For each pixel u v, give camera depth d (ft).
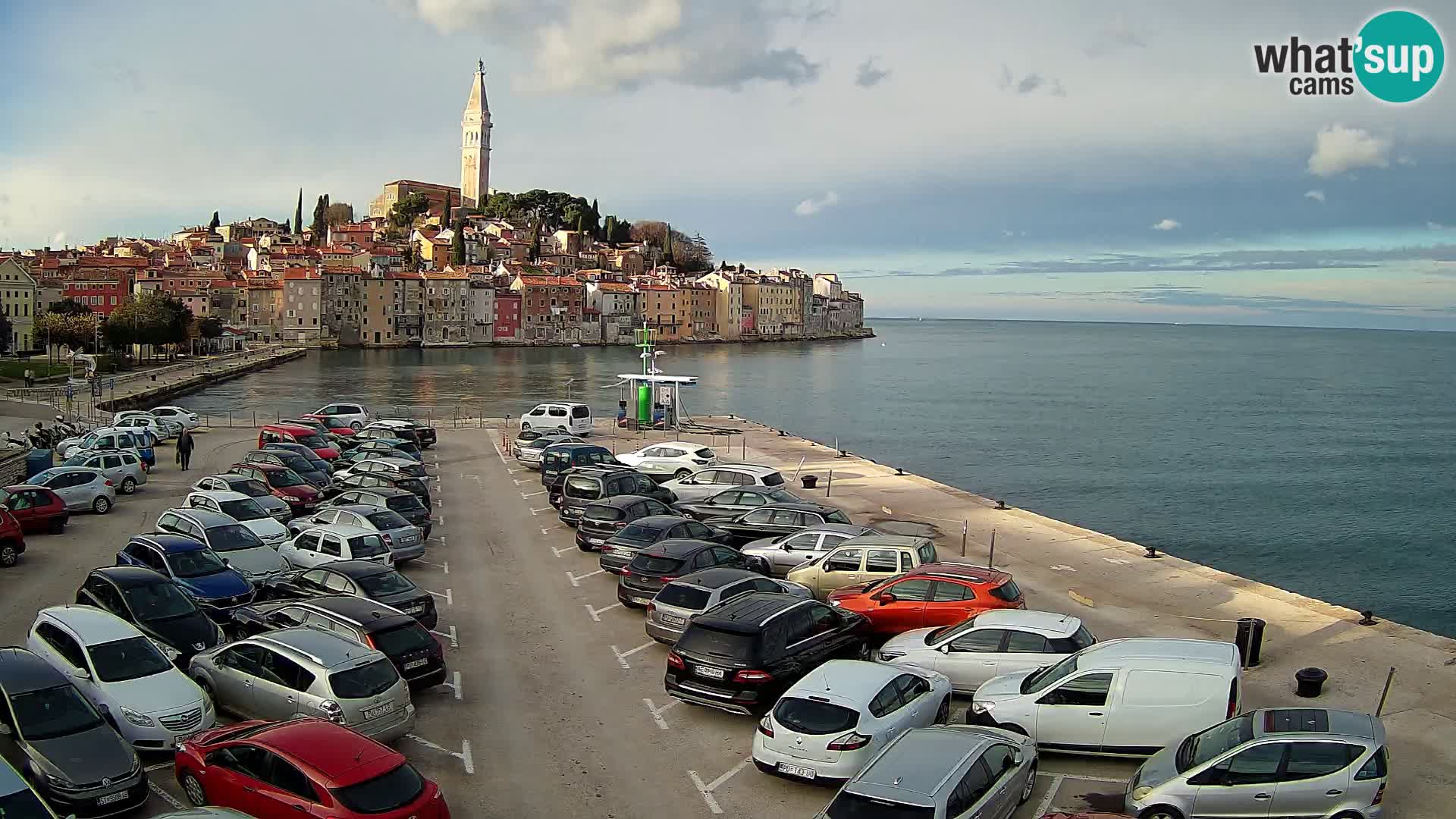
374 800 38.75
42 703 45.85
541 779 48.83
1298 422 367.66
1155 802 42.45
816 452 175.73
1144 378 595.06
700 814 45.50
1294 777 41.19
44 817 36.88
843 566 76.79
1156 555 96.12
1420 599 149.07
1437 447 302.04
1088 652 52.37
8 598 76.79
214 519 82.64
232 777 41.27
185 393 367.86
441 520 113.29
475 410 330.13
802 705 47.42
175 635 59.67
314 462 131.03
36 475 110.63
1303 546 178.81
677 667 55.21
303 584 70.79
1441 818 44.29
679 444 138.62
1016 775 42.73
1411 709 56.95
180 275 643.04
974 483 235.81
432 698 59.36
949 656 57.62
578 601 80.07
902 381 552.41
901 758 40.68
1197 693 48.75
